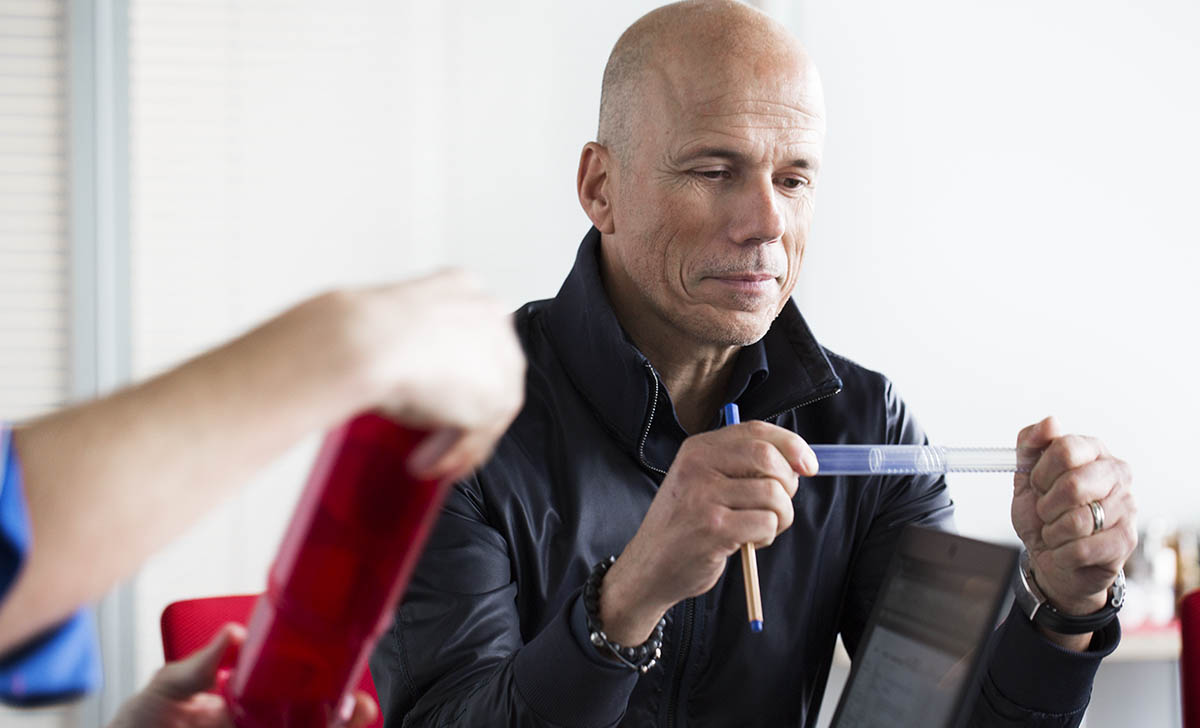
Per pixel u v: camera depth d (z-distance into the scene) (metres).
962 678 0.75
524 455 1.22
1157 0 3.13
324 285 3.01
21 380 2.94
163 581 2.89
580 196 1.30
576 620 0.90
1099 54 3.12
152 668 2.88
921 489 1.33
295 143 3.01
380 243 3.03
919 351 3.07
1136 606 2.52
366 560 0.42
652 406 1.21
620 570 0.89
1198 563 2.85
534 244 3.08
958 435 3.08
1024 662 1.04
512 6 3.06
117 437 0.29
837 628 1.30
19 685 0.32
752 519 0.83
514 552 1.19
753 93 1.13
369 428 0.39
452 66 3.05
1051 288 3.11
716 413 1.29
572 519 1.21
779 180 1.17
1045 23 3.10
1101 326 3.12
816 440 1.33
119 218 2.96
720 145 1.12
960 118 3.08
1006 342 3.09
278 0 3.00
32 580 0.28
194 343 2.98
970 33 3.09
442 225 3.05
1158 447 3.13
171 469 0.29
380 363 0.31
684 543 0.85
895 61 3.06
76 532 0.28
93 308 2.95
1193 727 1.41
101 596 0.29
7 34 2.92
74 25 2.93
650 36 1.18
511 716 0.92
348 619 0.43
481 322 0.34
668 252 1.16
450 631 1.10
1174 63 3.14
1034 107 3.10
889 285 3.06
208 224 2.98
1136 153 3.13
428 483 0.40
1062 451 0.99
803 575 1.26
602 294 1.24
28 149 2.94
